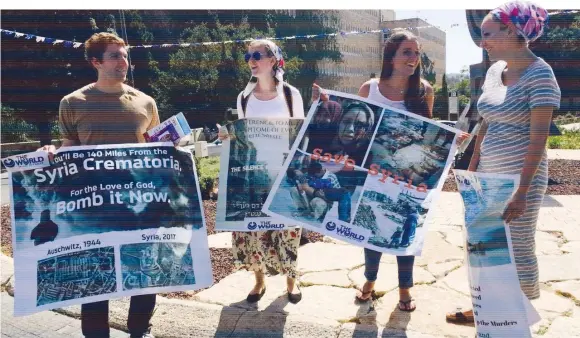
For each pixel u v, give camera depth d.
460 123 4.42
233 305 3.00
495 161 2.29
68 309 3.08
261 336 2.63
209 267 2.59
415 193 2.59
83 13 14.84
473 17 4.88
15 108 14.69
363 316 2.81
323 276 3.46
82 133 2.47
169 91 19.48
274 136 2.86
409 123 2.60
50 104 14.86
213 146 14.40
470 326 2.65
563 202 5.45
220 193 2.86
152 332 2.72
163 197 2.57
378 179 2.62
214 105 19.62
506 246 2.15
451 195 6.14
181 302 3.00
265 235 2.91
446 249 3.96
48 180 2.42
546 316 2.72
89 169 2.47
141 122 2.55
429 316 2.79
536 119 2.07
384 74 2.62
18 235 2.37
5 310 3.14
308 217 2.65
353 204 2.63
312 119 2.66
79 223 2.45
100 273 2.43
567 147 11.23
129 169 2.53
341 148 2.64
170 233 2.56
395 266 3.60
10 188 2.38
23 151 13.86
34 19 14.04
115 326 2.85
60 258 2.40
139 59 19.38
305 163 2.66
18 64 14.25
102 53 2.36
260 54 2.76
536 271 2.31
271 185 2.86
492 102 2.28
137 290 2.45
